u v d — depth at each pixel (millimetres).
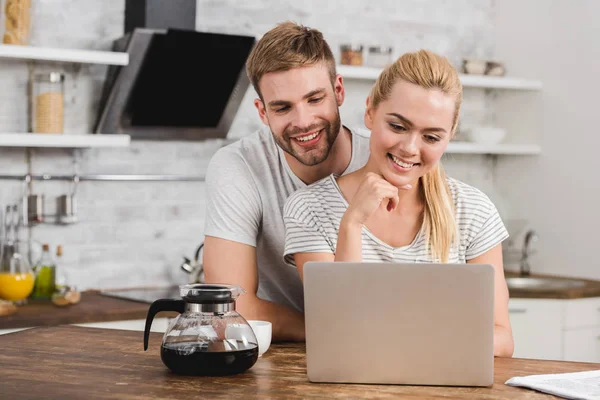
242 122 4723
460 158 5418
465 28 5426
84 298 4074
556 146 5051
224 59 4137
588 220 4816
